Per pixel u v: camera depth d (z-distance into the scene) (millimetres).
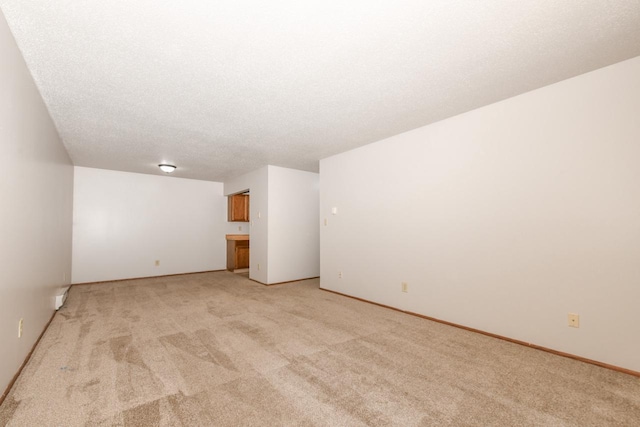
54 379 1934
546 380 1954
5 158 1720
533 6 1566
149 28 1716
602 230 2176
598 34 1807
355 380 1945
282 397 1743
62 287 4082
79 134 3613
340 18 1647
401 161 3652
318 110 2941
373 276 4000
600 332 2176
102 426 1471
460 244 3031
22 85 2008
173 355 2316
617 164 2117
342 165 4539
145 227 6152
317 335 2775
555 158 2404
